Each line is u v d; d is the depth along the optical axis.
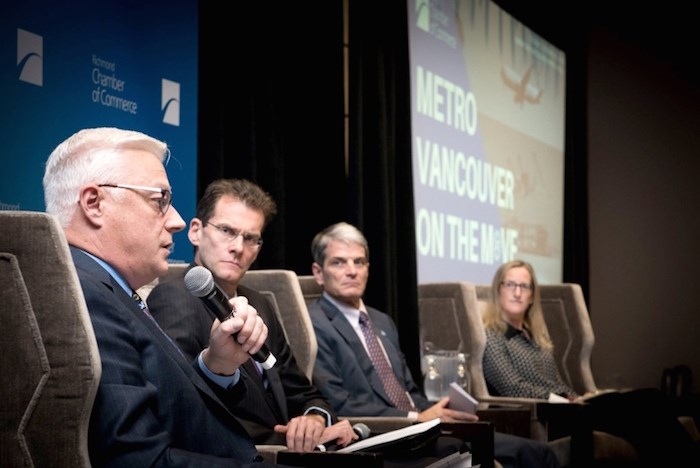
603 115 8.25
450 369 4.25
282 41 4.76
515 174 7.06
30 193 3.11
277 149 4.64
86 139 1.89
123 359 1.72
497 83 6.82
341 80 5.05
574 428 4.14
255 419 2.67
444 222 5.99
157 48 3.67
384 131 5.14
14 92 3.05
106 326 1.73
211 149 4.19
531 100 7.39
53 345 1.57
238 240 2.87
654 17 8.12
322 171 4.97
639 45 8.16
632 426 4.79
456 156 6.19
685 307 7.87
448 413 3.57
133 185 1.89
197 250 2.94
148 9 3.62
